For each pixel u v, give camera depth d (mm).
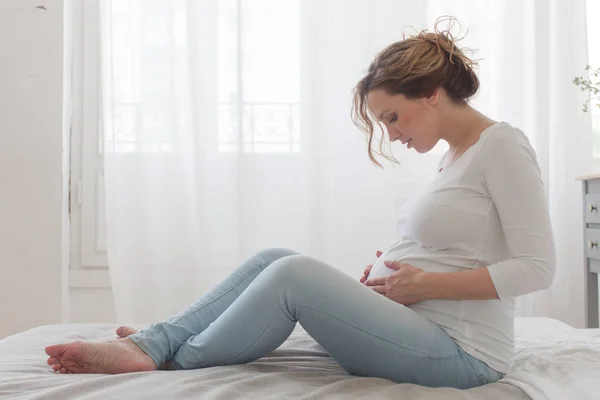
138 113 3168
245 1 3201
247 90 3205
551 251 1347
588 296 2717
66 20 3225
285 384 1271
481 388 1306
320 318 1324
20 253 3119
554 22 3180
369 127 1583
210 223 3189
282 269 1329
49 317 3129
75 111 3346
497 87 3186
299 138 3223
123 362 1364
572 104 3162
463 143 1484
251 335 1346
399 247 1527
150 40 3170
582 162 3162
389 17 3188
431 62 1459
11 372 1369
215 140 3197
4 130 3127
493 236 1419
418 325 1355
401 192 3191
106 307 3326
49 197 3139
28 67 3137
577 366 1402
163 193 3170
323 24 3193
